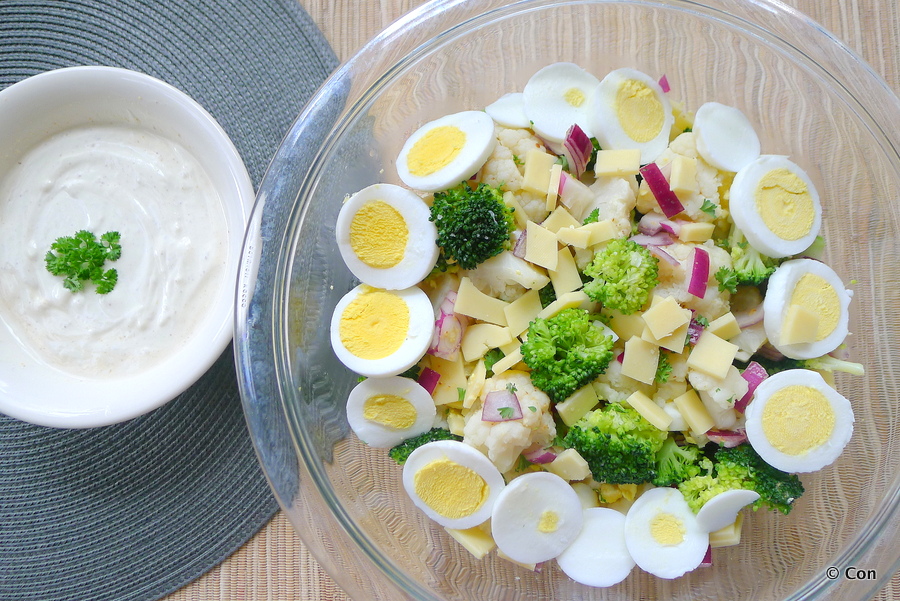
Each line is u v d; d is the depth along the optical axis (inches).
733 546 16.2
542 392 15.8
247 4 18.8
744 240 16.3
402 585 16.2
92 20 19.0
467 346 16.3
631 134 16.4
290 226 16.7
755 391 15.4
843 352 16.4
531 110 16.6
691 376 15.7
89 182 19.3
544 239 16.1
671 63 17.4
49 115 19.0
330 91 17.0
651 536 15.6
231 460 18.4
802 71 16.7
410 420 16.2
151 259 19.1
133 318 19.0
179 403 18.5
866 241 16.7
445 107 17.4
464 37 17.0
